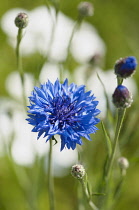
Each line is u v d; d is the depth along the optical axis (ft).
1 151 2.03
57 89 1.59
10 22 2.23
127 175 2.05
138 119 1.92
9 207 2.03
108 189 1.73
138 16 2.59
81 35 2.27
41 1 2.47
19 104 2.06
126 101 1.54
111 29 2.53
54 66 2.10
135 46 2.37
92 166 1.90
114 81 2.10
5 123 1.99
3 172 2.05
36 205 1.87
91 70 1.96
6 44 2.33
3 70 2.26
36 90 1.58
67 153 2.02
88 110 1.56
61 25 2.20
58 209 2.08
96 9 2.58
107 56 2.44
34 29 2.19
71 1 2.50
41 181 1.87
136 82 2.24
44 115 1.54
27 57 2.19
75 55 2.25
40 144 1.96
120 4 2.64
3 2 2.48
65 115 1.55
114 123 1.77
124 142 1.84
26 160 1.99
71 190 2.10
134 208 2.05
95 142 1.90
